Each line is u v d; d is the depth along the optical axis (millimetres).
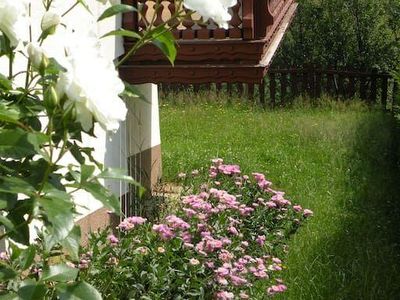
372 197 10062
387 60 20609
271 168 11945
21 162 1862
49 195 1630
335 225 8477
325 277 6590
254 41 7457
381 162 12469
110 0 2357
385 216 9117
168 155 12258
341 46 21094
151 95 9664
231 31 7508
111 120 1586
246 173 11531
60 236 1539
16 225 1721
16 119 1736
